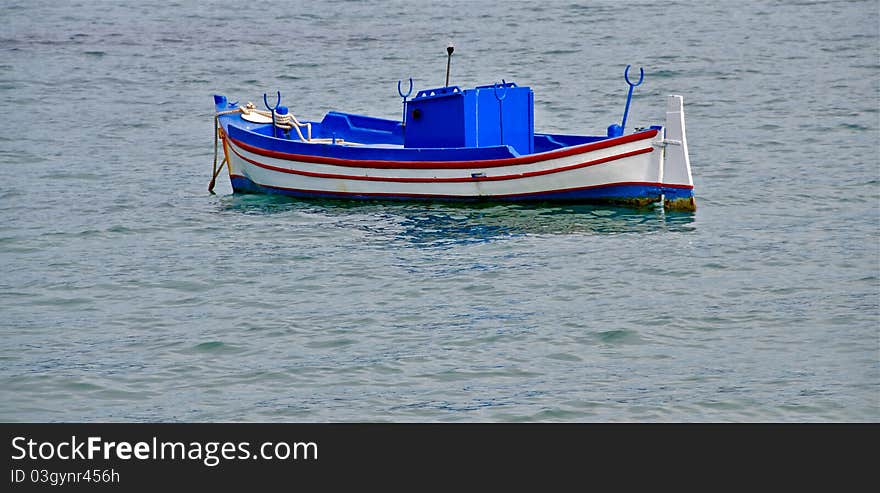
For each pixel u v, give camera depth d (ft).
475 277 146.30
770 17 440.45
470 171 177.99
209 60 364.38
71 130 257.75
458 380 114.11
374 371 116.47
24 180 207.62
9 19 465.88
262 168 193.57
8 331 129.70
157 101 296.92
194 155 231.91
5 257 159.43
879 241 159.84
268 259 156.46
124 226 175.11
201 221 177.88
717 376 114.11
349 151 183.73
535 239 162.71
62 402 110.63
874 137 232.32
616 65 341.62
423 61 358.64
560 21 447.42
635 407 107.45
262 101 298.56
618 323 128.67
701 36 398.21
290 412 107.76
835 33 393.29
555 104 284.41
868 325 127.03
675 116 170.91
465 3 508.12
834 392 110.01
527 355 120.16
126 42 403.95
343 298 139.33
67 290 144.46
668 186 173.27
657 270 147.95
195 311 135.85
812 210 177.68
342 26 444.55
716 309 133.18
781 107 269.03
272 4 514.27
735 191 190.49
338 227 171.63
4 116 275.18
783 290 139.54
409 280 145.59
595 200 177.17
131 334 128.36
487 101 180.75
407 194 183.01
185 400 110.73
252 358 120.57
